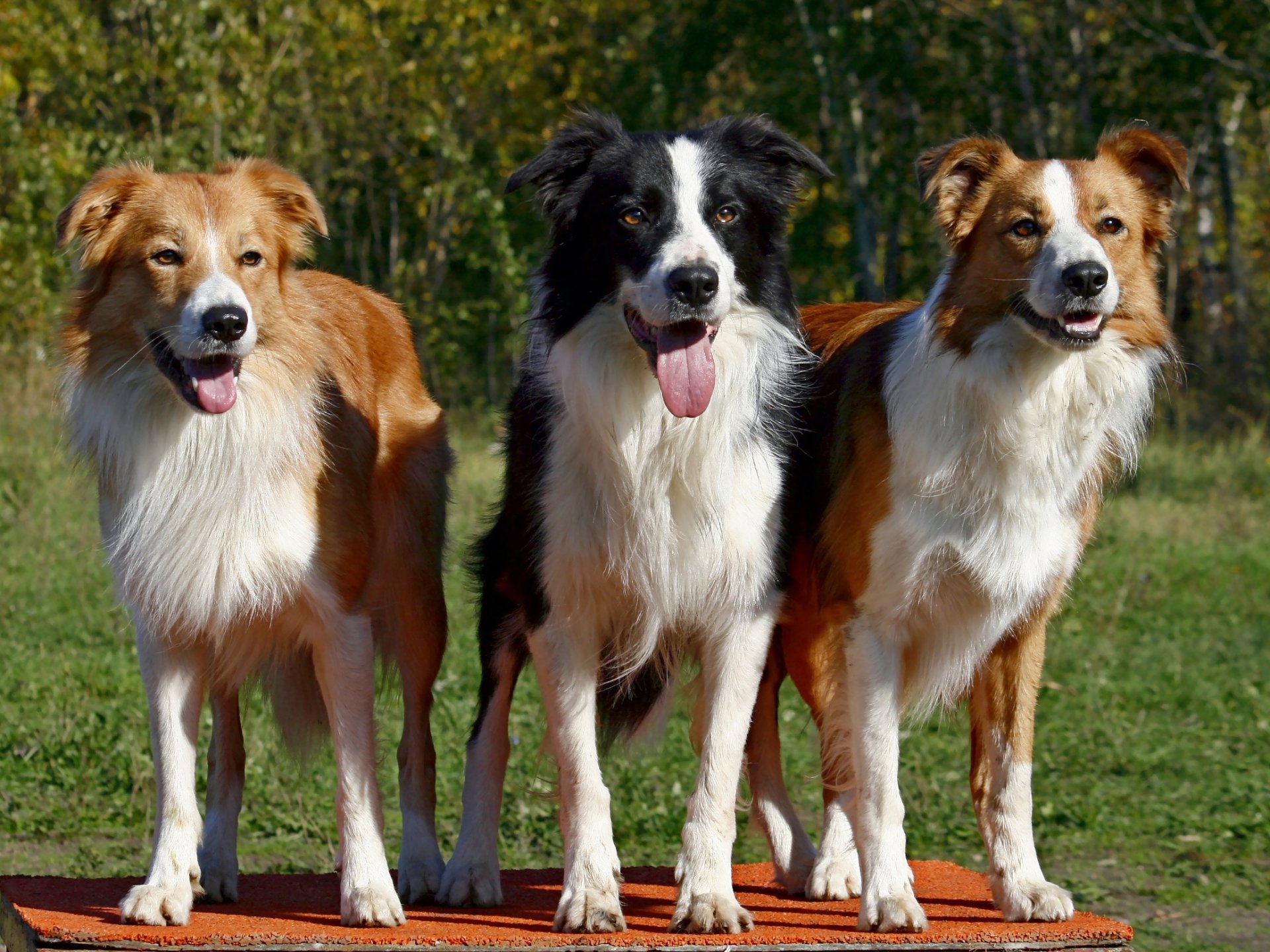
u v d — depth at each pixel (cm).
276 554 635
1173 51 2856
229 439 629
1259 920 915
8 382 2036
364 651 653
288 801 1049
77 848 960
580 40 3488
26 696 1205
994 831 657
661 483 631
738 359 639
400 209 3559
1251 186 4059
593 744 636
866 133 3023
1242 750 1254
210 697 704
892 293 3222
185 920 593
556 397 650
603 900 596
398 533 761
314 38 3002
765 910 670
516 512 672
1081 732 1283
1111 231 636
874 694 646
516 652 716
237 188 655
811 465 699
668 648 677
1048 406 630
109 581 1502
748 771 742
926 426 632
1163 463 2352
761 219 660
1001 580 636
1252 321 3269
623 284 623
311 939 557
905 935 584
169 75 2595
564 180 653
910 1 2883
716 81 3394
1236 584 1744
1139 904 947
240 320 606
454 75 3234
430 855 720
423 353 3117
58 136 2502
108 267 641
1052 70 2950
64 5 2652
